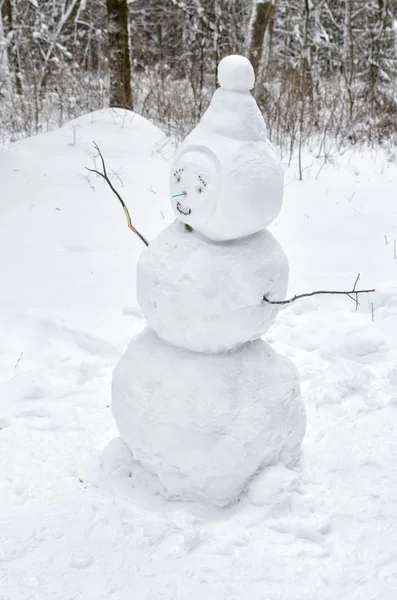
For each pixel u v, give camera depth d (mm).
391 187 8852
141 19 23547
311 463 3408
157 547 2818
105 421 3850
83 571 2717
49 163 8891
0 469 3381
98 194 7902
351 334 4895
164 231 3000
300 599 2570
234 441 2887
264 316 2914
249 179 2695
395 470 3357
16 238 6730
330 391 4098
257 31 13656
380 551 2811
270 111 10930
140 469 3197
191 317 2809
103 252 6438
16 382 4168
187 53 17172
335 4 18938
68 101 12461
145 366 3020
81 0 15625
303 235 7055
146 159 9281
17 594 2609
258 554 2783
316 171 9242
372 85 13469
